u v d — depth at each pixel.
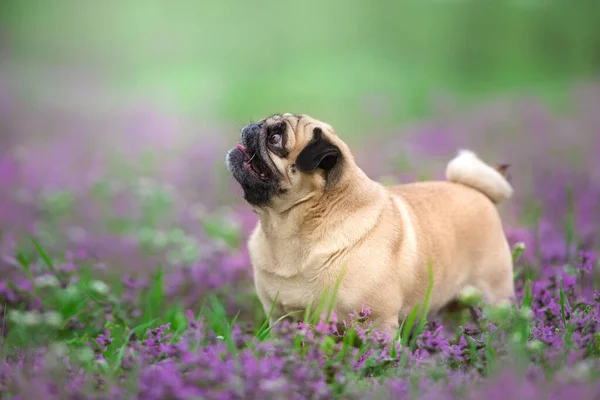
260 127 7.69
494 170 9.23
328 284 7.52
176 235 11.99
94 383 5.96
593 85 33.72
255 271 8.06
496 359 6.38
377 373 6.57
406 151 18.45
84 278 9.44
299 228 7.61
